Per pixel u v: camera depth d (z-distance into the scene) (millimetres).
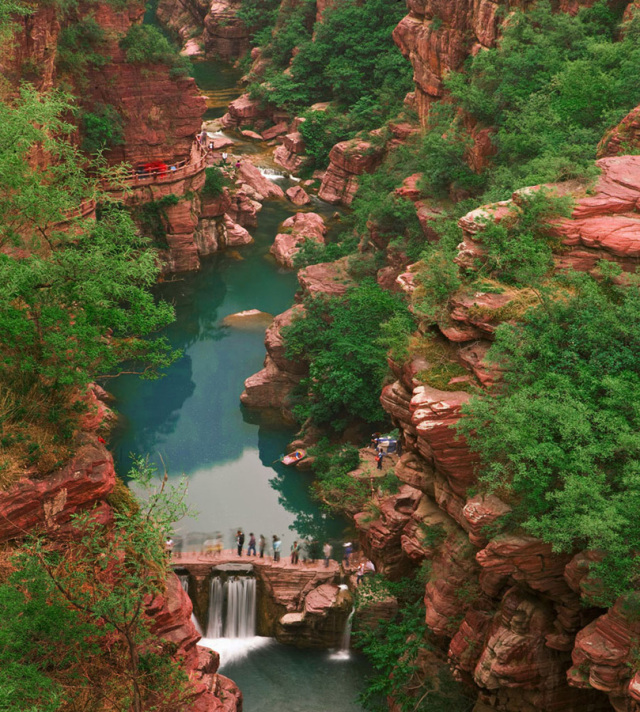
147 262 28578
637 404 25797
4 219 28406
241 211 81500
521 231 30719
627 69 48906
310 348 55969
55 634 22906
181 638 26844
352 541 46625
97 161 32062
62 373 26031
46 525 25297
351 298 55094
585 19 57625
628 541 24109
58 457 25656
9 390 25859
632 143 40688
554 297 29000
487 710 30141
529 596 28578
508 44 59094
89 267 27406
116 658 24953
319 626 41031
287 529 47938
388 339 31938
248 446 55344
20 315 25734
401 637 34906
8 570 24094
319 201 88562
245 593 43219
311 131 94438
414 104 82250
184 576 43375
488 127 59469
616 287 29234
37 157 41938
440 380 29906
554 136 48906
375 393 51156
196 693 26781
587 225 30328
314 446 53562
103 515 26203
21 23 58344
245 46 127500
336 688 39281
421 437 29891
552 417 26312
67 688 23312
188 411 58562
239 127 105125
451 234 34781
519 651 28375
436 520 33031
